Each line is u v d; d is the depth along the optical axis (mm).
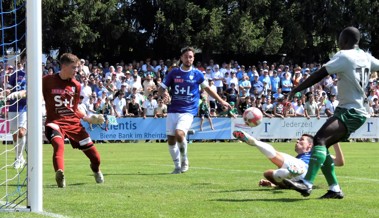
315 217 6871
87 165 14945
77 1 36438
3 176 11875
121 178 11453
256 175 12117
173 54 41844
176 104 12859
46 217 6789
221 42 39125
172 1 38281
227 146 26109
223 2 39750
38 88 7383
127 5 40094
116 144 27812
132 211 7246
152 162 16188
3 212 7129
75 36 36562
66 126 9844
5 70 15836
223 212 7172
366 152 21469
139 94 30641
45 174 12375
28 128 7332
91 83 30359
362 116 8016
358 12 41875
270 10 41625
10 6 29281
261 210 7328
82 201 8117
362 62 7996
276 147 24875
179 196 8641
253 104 31250
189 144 28125
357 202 8031
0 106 14156
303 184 7969
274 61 43469
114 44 40938
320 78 7988
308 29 42844
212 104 31406
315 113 32000
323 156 7945
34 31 7438
